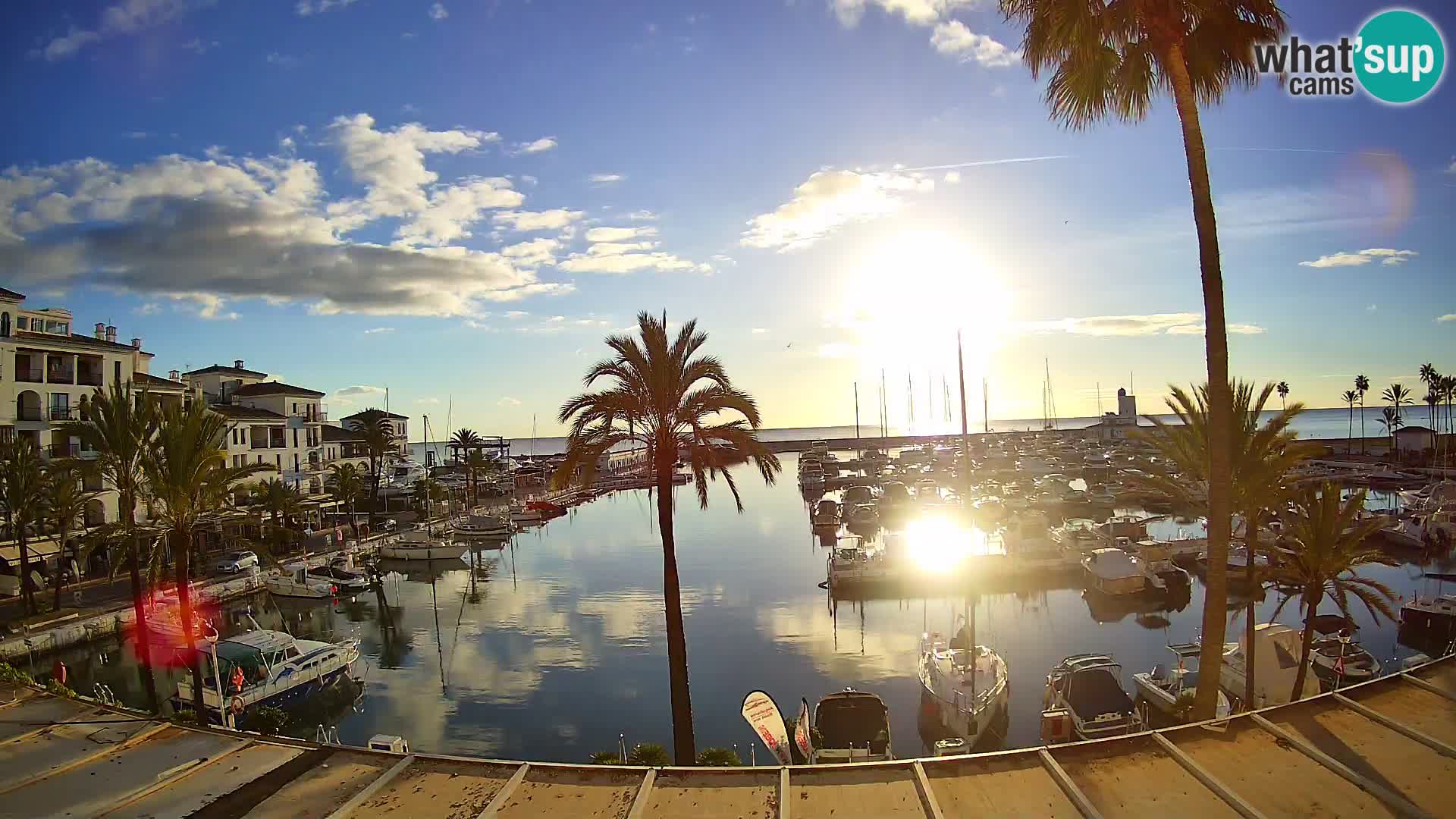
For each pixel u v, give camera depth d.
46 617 41.56
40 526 44.25
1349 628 33.88
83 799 9.48
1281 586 47.47
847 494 104.56
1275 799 9.09
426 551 67.25
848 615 46.47
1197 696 16.19
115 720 11.93
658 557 68.50
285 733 29.44
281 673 32.91
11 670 14.42
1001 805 9.09
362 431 88.88
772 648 39.91
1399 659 35.88
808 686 34.09
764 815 8.98
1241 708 27.00
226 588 51.84
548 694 34.00
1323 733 10.62
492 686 35.28
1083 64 16.19
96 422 29.98
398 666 38.78
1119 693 27.11
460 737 29.62
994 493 102.19
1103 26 15.79
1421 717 10.97
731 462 23.50
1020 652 38.41
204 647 33.41
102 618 41.66
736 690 33.91
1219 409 15.87
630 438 23.12
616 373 23.20
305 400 82.94
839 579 52.62
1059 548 56.22
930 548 66.88
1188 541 59.09
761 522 91.94
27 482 42.47
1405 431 110.88
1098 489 100.06
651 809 9.10
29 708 12.46
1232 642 37.31
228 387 83.31
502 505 106.88
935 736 28.22
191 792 9.68
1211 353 15.88
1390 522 62.12
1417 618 39.31
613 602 51.28
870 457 153.75
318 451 84.00
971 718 26.75
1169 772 9.77
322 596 52.34
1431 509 66.50
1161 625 43.28
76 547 45.50
